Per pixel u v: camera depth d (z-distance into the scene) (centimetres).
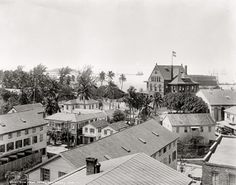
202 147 6481
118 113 8581
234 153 3556
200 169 5181
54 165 3225
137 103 8981
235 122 7312
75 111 9144
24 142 5816
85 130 7194
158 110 9681
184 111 8381
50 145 7138
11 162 4903
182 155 6019
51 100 9444
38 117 6366
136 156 2548
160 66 11662
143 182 2122
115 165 2342
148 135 4559
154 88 11600
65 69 13075
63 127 7419
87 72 13162
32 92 11219
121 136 4134
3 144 5350
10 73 13350
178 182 2269
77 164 3123
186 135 6631
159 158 4381
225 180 3147
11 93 11244
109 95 13675
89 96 11231
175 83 11038
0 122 5569
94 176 2133
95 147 3584
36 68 11912
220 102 8731
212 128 6738
